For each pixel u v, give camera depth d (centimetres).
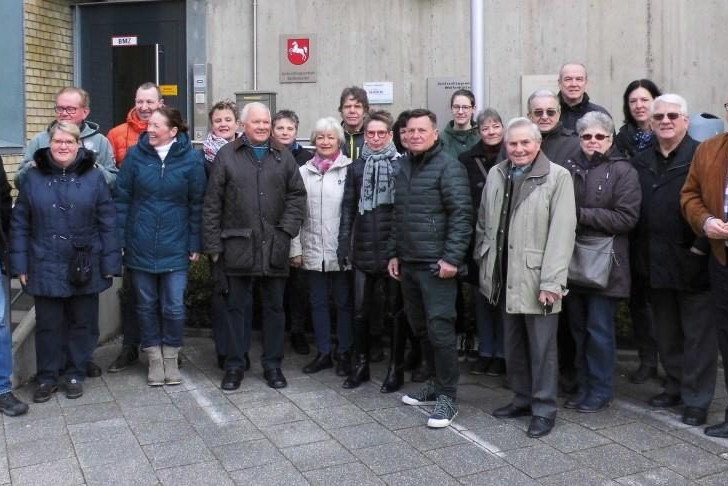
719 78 725
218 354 588
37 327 513
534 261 442
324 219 567
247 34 826
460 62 778
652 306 495
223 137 591
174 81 855
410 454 419
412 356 578
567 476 390
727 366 438
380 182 519
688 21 729
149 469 403
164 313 546
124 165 539
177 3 848
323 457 416
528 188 445
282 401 510
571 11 752
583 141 472
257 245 524
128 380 559
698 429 454
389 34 793
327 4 805
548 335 447
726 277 430
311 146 701
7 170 772
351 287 570
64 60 859
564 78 571
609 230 464
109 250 522
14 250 500
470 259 532
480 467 402
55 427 463
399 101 795
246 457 417
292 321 638
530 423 454
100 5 866
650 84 560
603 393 486
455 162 468
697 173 442
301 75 815
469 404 503
